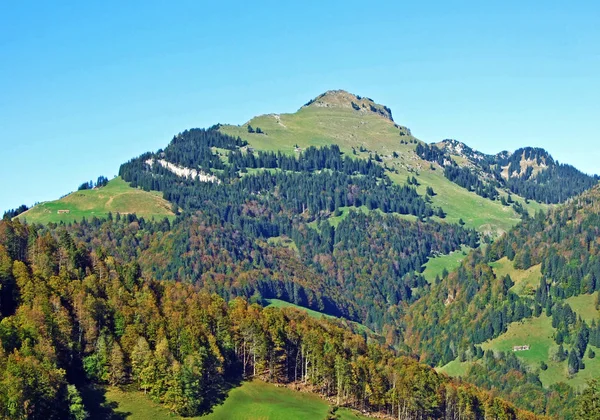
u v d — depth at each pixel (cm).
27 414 16488
